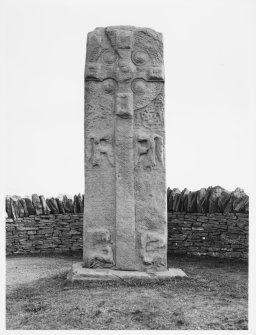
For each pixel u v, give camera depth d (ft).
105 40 30.86
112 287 28.32
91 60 30.71
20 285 30.12
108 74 30.71
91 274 29.19
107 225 30.45
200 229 38.70
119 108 30.35
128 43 30.66
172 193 39.81
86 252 30.42
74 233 41.29
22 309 25.45
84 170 30.60
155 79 30.78
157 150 30.66
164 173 30.73
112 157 30.55
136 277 29.14
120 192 30.30
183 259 37.73
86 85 30.66
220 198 38.01
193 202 38.96
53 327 23.21
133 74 30.66
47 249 41.01
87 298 26.35
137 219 30.37
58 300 26.27
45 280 30.94
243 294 27.58
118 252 30.14
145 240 30.22
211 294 27.37
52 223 41.14
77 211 41.55
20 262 37.29
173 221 39.58
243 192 37.58
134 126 30.63
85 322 23.54
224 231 37.83
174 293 27.35
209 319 23.86
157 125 30.76
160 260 30.35
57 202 41.57
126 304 25.49
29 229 40.75
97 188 30.50
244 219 36.91
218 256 38.01
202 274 32.24
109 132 30.63
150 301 25.95
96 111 30.63
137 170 30.53
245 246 36.83
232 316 24.21
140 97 30.68
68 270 33.81
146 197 30.48
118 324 23.29
